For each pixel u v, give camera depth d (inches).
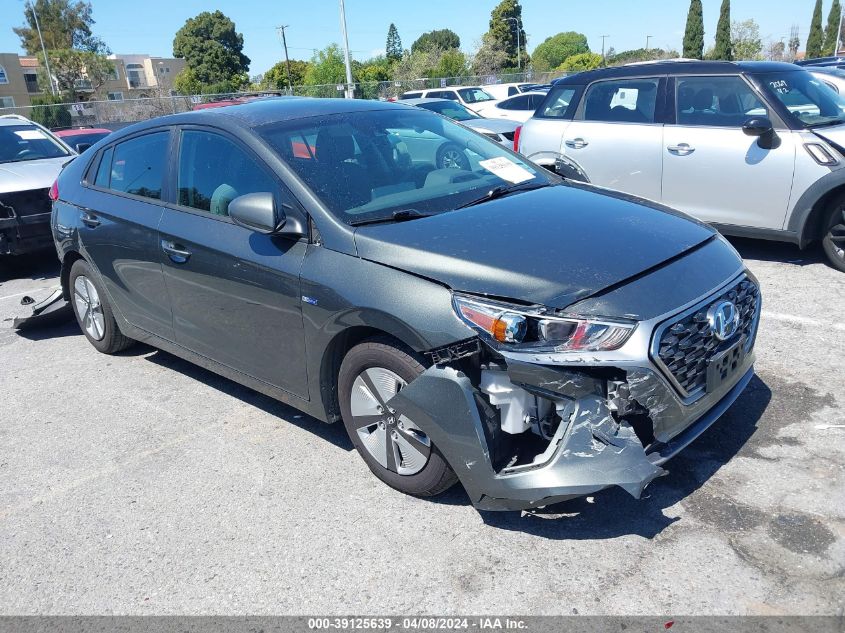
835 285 228.4
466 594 108.0
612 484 104.6
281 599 110.3
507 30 3238.2
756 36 2647.6
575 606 103.7
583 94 290.4
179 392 187.0
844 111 256.5
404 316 117.3
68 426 172.9
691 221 140.0
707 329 116.5
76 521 134.7
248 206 134.8
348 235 130.0
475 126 505.7
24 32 2746.1
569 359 105.9
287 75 2699.3
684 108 262.5
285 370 145.8
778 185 241.6
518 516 124.8
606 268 114.3
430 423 117.4
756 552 111.3
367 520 127.2
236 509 134.0
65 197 205.9
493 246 120.2
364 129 161.2
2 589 118.2
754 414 151.3
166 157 171.9
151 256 170.7
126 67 3329.2
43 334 242.1
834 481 127.0
